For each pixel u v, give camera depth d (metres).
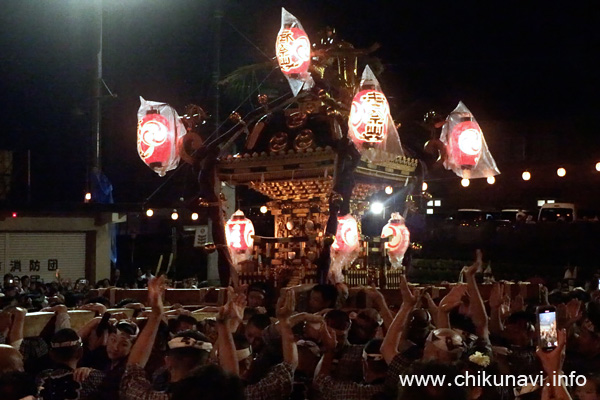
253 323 5.93
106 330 5.88
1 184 22.12
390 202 10.17
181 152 9.15
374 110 7.94
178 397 3.01
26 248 20.80
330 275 8.70
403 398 3.16
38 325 6.55
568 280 17.66
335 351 5.31
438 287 9.34
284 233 9.52
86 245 21.69
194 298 9.58
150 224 26.22
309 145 8.67
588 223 23.89
